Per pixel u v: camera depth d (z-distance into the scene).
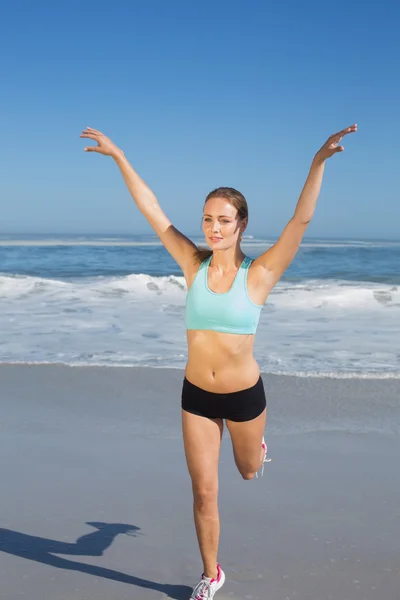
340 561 3.42
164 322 10.29
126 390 6.66
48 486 4.38
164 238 3.26
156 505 4.11
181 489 4.36
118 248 29.73
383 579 3.23
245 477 3.39
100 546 3.58
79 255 25.20
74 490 4.32
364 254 25.53
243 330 2.96
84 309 11.52
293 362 7.77
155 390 6.66
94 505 4.10
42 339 8.96
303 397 6.46
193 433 3.04
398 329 9.92
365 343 8.87
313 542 3.62
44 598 3.05
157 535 3.72
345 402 6.30
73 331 9.54
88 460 4.86
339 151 2.69
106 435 5.41
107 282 14.97
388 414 5.96
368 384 6.83
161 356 7.96
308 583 3.20
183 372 7.23
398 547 3.57
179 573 3.33
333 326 10.18
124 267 20.42
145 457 4.93
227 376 2.98
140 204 3.29
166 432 5.50
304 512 4.02
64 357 7.91
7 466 4.71
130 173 3.31
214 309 2.96
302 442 5.30
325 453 5.05
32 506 4.07
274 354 8.20
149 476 4.57
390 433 5.49
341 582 3.21
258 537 3.69
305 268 20.20
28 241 43.06
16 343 8.70
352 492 4.32
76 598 3.07
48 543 3.61
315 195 2.81
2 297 12.63
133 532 3.75
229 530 3.78
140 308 11.67
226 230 2.94
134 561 3.44
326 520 3.90
